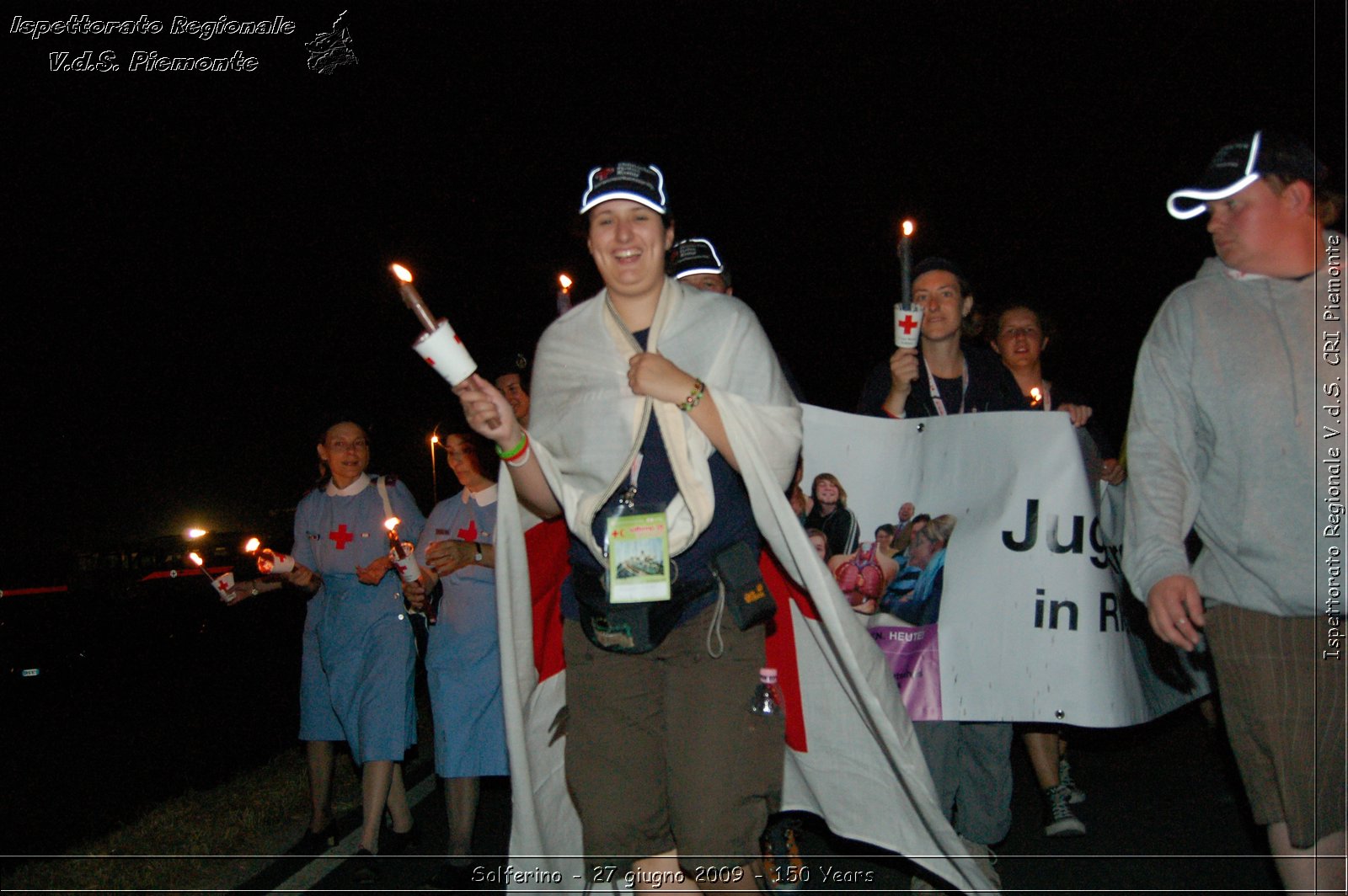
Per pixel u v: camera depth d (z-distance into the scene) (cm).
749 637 311
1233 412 293
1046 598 441
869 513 458
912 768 330
